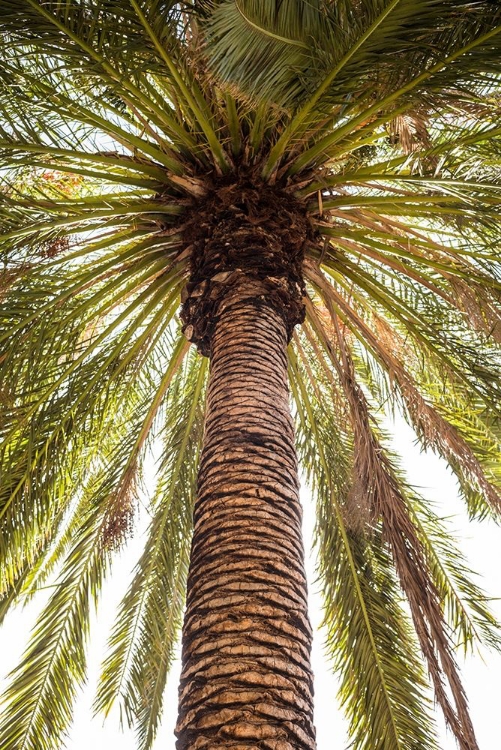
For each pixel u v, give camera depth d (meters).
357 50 3.99
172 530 7.62
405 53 4.16
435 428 6.22
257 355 4.58
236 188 5.33
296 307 5.18
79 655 6.57
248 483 3.78
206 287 5.10
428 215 5.73
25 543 6.40
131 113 6.23
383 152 6.89
